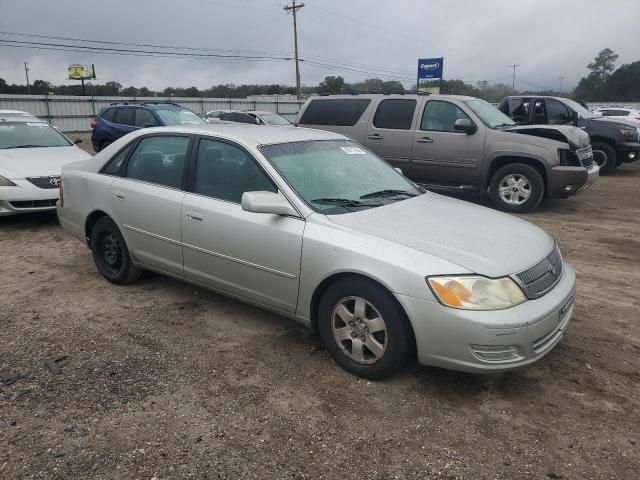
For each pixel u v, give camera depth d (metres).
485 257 3.29
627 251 6.70
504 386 3.48
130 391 3.39
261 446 2.88
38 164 7.91
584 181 8.60
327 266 3.50
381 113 9.70
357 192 4.16
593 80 91.94
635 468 2.73
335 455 2.82
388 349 3.35
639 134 14.12
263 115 21.06
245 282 4.05
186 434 2.97
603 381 3.54
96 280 5.43
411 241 3.39
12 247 6.72
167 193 4.50
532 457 2.81
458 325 3.07
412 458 2.80
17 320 4.46
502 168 8.93
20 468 2.69
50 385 3.45
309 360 3.80
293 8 46.56
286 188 3.83
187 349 3.96
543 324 3.19
